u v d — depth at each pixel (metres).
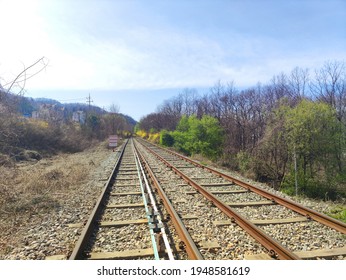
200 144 26.06
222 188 9.48
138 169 13.43
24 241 5.11
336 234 5.26
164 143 37.34
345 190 13.24
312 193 13.25
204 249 4.56
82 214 6.69
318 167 14.41
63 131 31.50
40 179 10.05
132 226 5.68
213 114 37.53
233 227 5.61
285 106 15.89
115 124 62.91
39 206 7.30
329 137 13.80
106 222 5.86
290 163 15.40
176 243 4.77
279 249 4.34
